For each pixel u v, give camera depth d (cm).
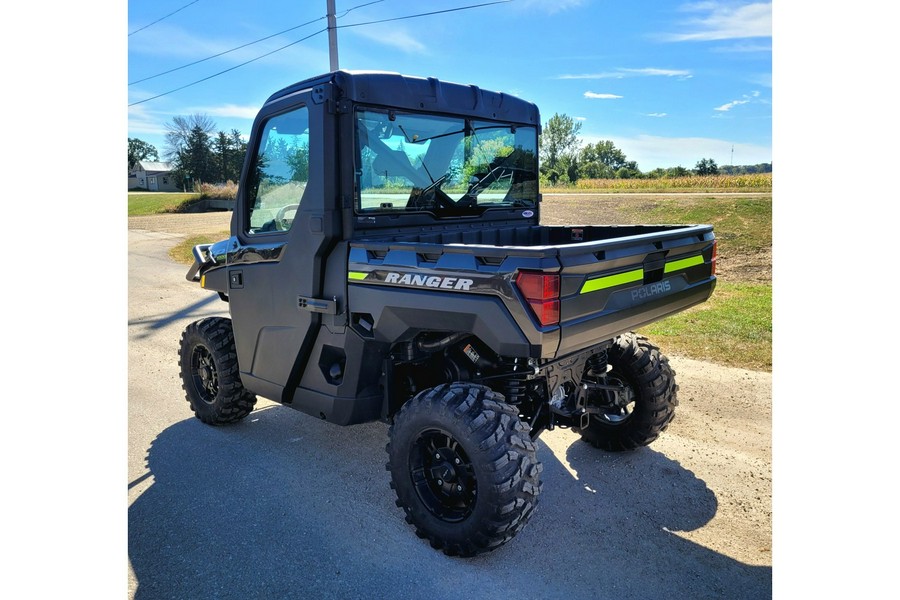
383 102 329
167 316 863
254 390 399
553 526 318
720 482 361
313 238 332
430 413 286
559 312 256
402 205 347
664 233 317
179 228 2575
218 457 408
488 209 400
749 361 574
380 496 354
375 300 312
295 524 324
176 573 283
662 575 276
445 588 270
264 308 377
